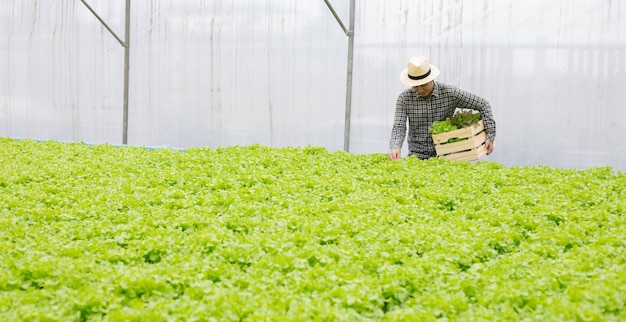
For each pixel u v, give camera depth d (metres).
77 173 12.22
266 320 5.04
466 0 18.36
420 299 5.72
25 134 24.75
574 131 17.66
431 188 10.64
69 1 23.72
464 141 12.76
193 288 5.77
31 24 24.34
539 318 5.20
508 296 5.60
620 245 7.27
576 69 17.55
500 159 18.27
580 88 17.55
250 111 21.30
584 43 17.48
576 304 5.22
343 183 10.95
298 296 5.64
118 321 5.14
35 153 15.13
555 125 17.80
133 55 22.75
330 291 5.72
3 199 9.72
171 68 22.27
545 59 17.78
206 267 6.38
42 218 8.70
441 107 13.25
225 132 21.72
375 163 13.79
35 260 6.57
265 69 21.02
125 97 22.02
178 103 22.25
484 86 18.28
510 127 18.16
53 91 24.20
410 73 12.72
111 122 23.47
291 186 10.66
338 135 20.20
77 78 23.81
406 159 13.09
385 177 11.45
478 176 11.60
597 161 17.52
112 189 10.54
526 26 17.89
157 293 5.82
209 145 21.95
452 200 9.98
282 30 20.73
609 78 17.31
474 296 5.99
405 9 18.98
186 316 5.15
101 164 13.20
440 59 18.69
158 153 14.64
